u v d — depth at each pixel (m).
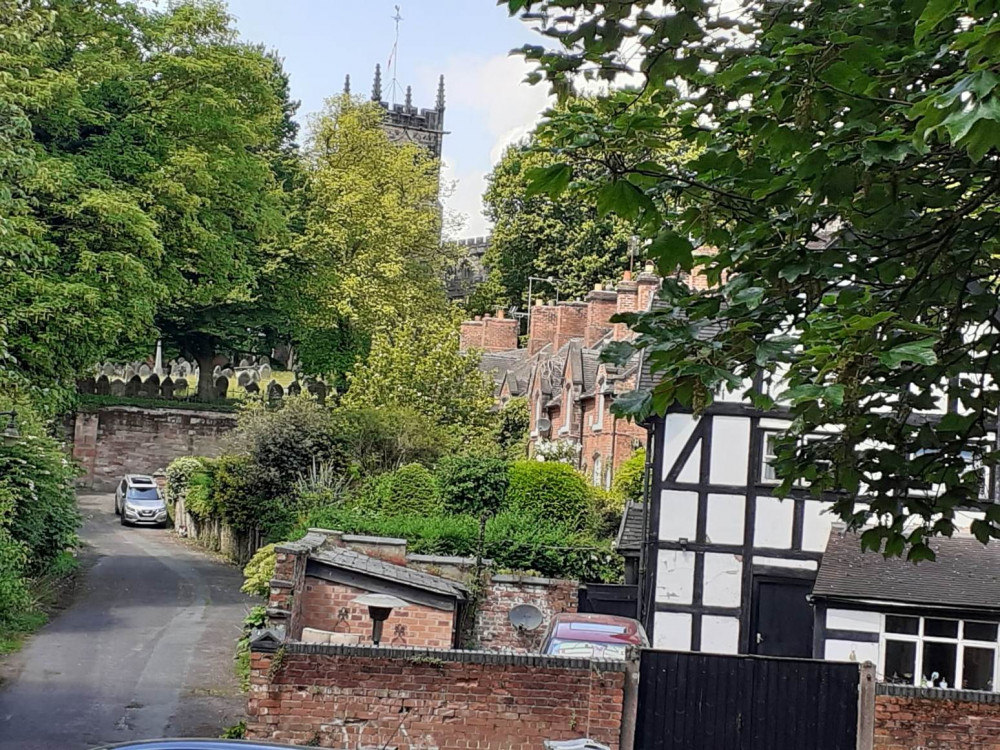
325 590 19.11
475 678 12.04
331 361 56.66
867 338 6.91
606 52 7.64
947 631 18.56
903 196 7.79
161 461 51.84
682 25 7.37
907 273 8.59
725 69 7.71
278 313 52.44
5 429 23.86
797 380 7.58
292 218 52.19
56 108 27.89
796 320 8.23
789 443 9.70
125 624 23.02
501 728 11.99
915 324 7.14
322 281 48.47
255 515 31.77
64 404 26.36
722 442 22.28
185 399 53.62
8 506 22.41
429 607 19.33
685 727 12.02
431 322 43.66
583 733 11.97
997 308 8.41
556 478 26.98
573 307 46.62
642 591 22.30
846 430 9.05
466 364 39.28
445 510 26.44
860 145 7.43
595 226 62.66
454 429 36.44
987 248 8.27
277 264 46.00
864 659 18.59
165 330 52.62
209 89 32.47
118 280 27.20
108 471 51.31
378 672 12.03
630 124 7.78
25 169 18.36
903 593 18.55
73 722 15.41
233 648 21.20
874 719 11.91
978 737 11.84
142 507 43.69
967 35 5.36
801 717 11.98
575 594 21.77
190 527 40.84
